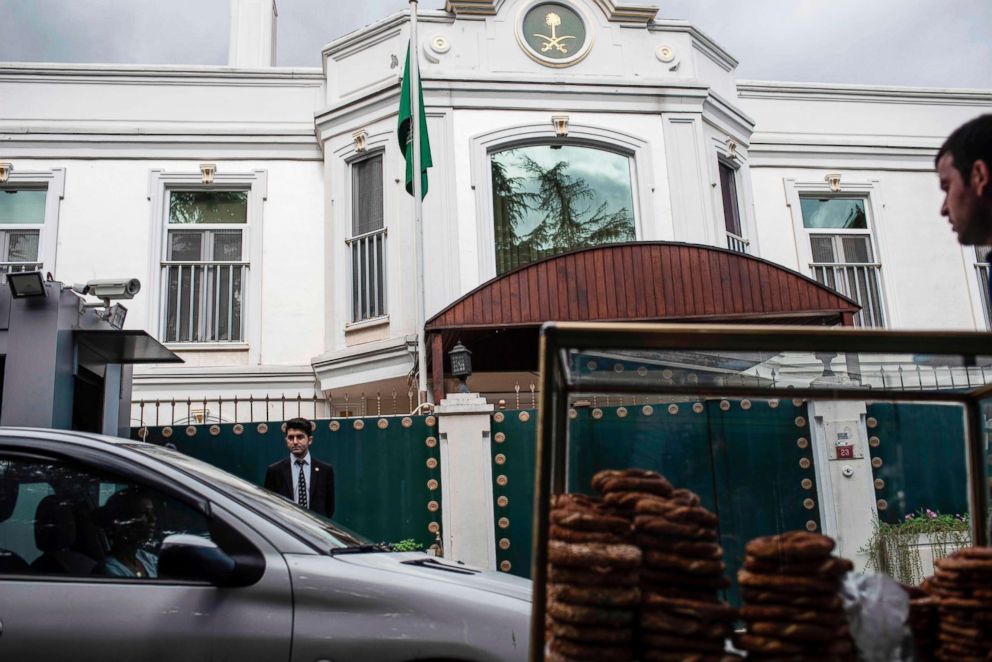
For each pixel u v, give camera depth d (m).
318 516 4.29
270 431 8.45
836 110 15.58
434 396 9.62
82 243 13.20
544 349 2.26
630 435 2.82
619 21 13.52
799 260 14.79
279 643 3.31
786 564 2.19
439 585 3.49
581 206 13.01
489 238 12.49
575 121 13.04
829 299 10.05
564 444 2.70
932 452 4.46
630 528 2.29
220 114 13.95
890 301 14.86
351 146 13.20
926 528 5.25
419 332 10.37
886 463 3.37
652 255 10.02
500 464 8.29
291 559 3.51
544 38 13.31
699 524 2.28
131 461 3.79
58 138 13.47
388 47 13.20
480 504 8.13
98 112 13.70
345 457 8.40
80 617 3.36
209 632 3.32
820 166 15.24
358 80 13.43
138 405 12.70
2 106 13.55
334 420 8.46
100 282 7.62
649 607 2.20
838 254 15.15
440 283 12.19
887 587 2.24
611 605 2.17
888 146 15.45
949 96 15.93
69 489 3.74
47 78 13.69
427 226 12.34
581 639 2.18
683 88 13.37
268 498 4.09
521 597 3.61
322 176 13.91
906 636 2.21
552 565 2.27
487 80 12.85
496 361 11.99
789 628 2.14
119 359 7.91
